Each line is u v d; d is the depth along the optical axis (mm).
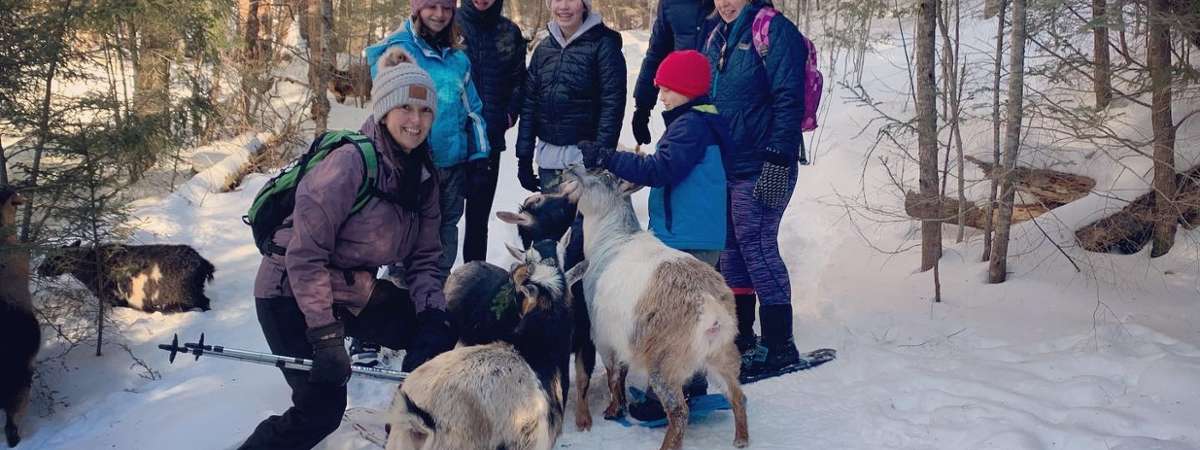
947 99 7828
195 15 6871
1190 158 6309
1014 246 6266
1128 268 5812
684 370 3670
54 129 5234
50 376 4883
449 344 3428
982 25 11984
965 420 3922
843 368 4754
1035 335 4977
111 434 4086
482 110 5156
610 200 4016
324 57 9047
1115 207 6148
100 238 5453
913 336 5160
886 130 6488
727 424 4117
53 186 5098
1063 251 5684
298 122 10383
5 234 4422
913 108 9711
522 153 5391
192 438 3850
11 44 4902
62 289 5336
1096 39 6770
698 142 4191
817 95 4910
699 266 3752
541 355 3361
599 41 5137
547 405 3059
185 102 6527
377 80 3178
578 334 3975
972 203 6895
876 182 7945
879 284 6102
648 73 5789
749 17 4680
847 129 9406
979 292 5703
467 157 4871
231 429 3881
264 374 4652
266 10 12375
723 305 3670
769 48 4578
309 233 3008
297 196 3043
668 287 3656
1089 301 5371
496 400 2871
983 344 4965
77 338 5254
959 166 6234
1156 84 5641
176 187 7910
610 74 5125
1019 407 4031
